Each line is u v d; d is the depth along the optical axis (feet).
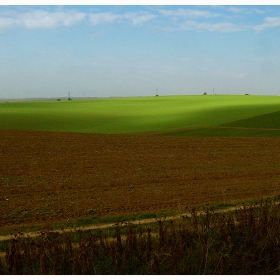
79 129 153.28
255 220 31.76
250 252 27.22
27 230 35.88
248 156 78.18
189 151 83.46
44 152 78.84
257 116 164.14
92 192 50.21
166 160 73.05
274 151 84.23
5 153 76.95
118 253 27.12
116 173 61.72
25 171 62.44
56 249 25.99
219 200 46.11
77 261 24.88
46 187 52.54
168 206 43.78
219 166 67.87
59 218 39.78
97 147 86.12
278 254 26.99
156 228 34.42
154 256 25.05
